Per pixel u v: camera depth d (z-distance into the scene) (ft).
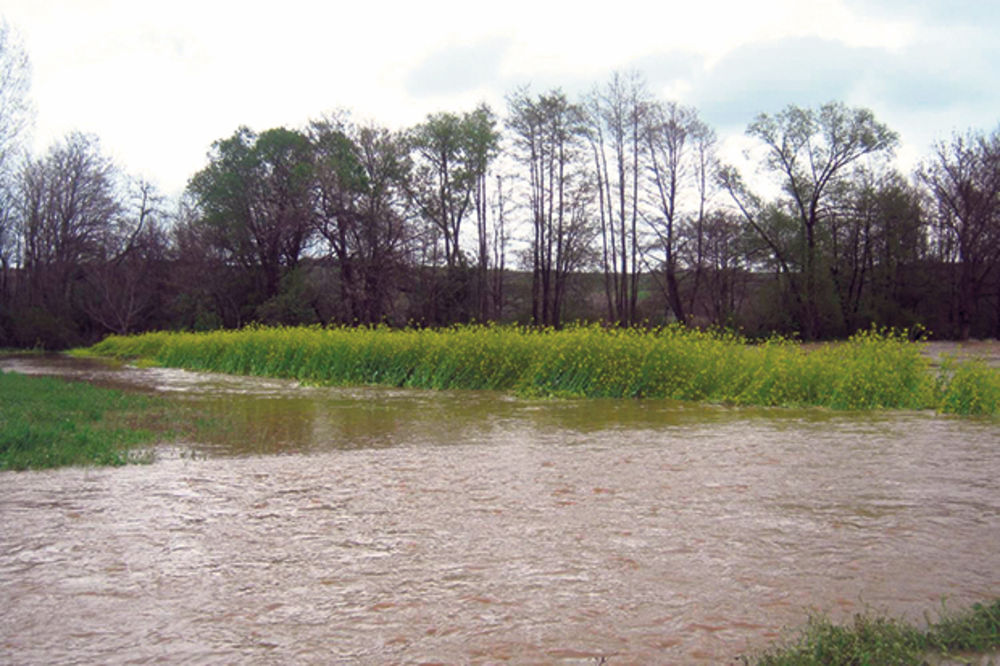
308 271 134.51
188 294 142.61
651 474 23.03
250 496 20.54
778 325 146.61
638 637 11.46
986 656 10.71
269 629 11.88
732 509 18.71
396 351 58.44
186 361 83.82
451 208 140.05
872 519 17.74
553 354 49.75
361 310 125.49
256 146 136.67
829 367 42.80
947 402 38.55
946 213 140.05
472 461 25.59
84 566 14.82
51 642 11.43
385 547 15.90
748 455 26.25
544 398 46.50
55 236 151.84
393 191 133.80
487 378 53.62
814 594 13.12
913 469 23.62
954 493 20.33
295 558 15.25
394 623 12.07
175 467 24.79
